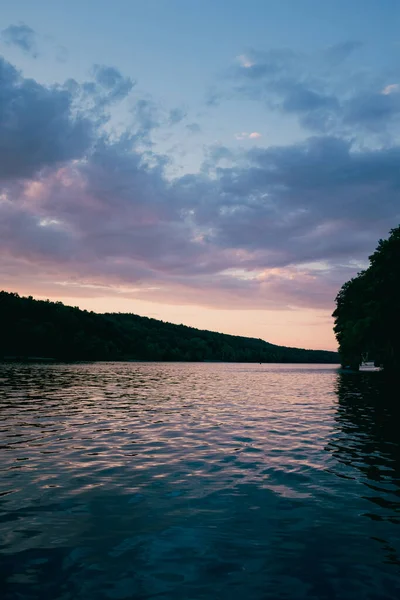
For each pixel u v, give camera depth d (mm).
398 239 60188
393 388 43906
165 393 36688
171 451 13742
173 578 5898
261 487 10008
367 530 7547
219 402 29641
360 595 5531
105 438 15766
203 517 8102
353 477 10906
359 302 84438
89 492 9516
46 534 7273
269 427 18766
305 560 6441
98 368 95875
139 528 7562
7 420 19703
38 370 74562
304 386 48562
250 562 6363
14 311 162625
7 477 10578
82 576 5926
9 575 5938
